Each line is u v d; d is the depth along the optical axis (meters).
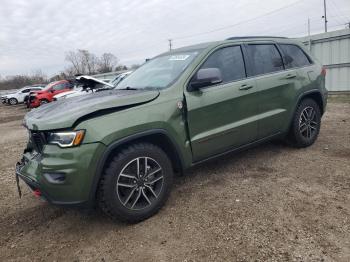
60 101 4.03
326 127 6.86
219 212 3.53
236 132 4.21
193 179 4.48
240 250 2.86
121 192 3.35
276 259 2.70
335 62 12.20
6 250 3.28
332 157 4.89
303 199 3.65
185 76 3.85
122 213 3.31
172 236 3.17
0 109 25.16
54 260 3.03
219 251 2.87
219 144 4.07
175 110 3.62
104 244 3.18
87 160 3.07
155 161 3.52
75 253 3.10
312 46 12.79
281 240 2.94
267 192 3.90
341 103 10.05
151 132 3.41
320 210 3.38
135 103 3.41
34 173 3.24
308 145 5.42
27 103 21.78
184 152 3.75
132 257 2.93
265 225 3.20
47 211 4.04
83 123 3.11
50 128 3.12
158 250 2.98
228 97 4.08
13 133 10.91
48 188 3.11
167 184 3.64
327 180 4.09
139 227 3.40
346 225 3.08
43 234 3.51
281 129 4.87
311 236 2.96
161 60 4.59
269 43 4.89
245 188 4.06
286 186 4.02
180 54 4.38
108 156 3.24
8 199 4.54
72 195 3.09
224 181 4.32
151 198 3.55
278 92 4.71
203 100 3.85
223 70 4.20
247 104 4.31
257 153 5.30
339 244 2.81
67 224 3.66
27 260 3.07
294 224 3.17
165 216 3.55
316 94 5.37
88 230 3.47
